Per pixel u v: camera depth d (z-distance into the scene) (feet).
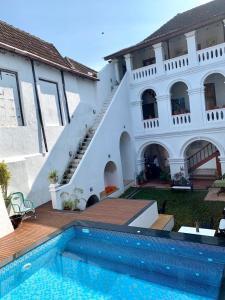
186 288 17.66
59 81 46.19
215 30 57.62
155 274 19.61
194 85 53.11
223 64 49.39
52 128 43.14
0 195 27.32
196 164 61.87
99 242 25.21
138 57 67.10
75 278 19.72
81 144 50.67
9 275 20.10
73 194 39.52
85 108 53.62
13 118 36.06
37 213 33.73
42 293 18.29
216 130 51.75
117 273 20.12
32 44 45.50
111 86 64.34
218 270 19.06
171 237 21.68
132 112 61.67
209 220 36.45
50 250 23.90
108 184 55.98
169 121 56.90
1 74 34.71
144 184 60.34
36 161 38.58
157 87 57.72
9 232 27.02
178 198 47.88
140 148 61.52
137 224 29.45
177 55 62.23
